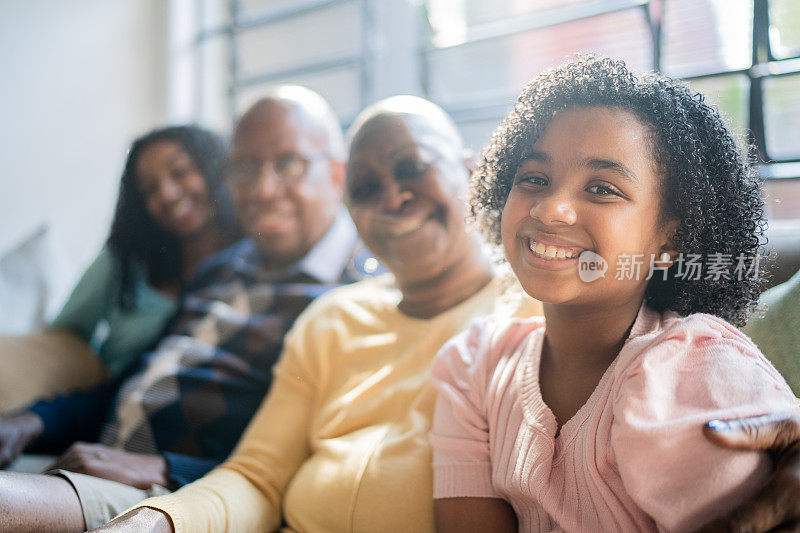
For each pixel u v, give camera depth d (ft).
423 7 5.08
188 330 3.68
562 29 4.37
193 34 6.70
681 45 3.82
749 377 1.43
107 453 2.79
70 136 6.55
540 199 1.67
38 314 5.01
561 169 1.66
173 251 4.39
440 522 1.95
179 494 2.20
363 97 5.43
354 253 3.76
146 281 4.38
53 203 6.46
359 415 2.49
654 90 1.68
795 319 1.99
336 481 2.29
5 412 3.71
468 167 2.78
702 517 1.32
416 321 2.70
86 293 4.50
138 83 6.77
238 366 3.35
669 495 1.37
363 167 2.63
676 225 1.70
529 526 1.78
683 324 1.60
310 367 2.82
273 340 3.41
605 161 1.61
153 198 4.31
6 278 5.00
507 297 2.40
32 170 6.31
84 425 3.68
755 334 2.07
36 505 2.14
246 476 2.51
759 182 1.84
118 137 6.78
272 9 6.27
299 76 6.03
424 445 2.24
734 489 1.30
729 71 3.61
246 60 6.50
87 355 4.32
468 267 2.69
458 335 2.24
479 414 2.00
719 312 1.83
